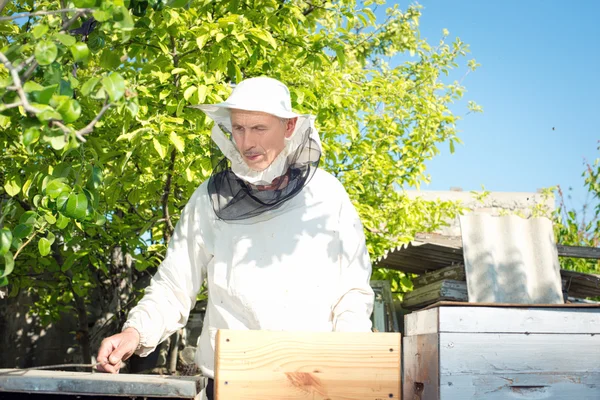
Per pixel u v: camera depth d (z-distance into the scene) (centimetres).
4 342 869
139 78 436
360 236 256
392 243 677
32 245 582
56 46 165
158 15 393
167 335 250
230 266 243
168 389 161
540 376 206
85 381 158
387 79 766
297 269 239
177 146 380
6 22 398
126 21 164
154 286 254
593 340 208
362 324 235
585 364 207
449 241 621
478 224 596
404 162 758
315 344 176
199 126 412
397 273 772
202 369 246
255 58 445
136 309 244
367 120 736
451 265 652
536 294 584
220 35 395
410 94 739
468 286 579
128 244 557
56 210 245
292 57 540
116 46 413
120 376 176
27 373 170
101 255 655
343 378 176
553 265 596
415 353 226
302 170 246
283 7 474
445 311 204
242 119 237
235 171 243
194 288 258
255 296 237
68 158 401
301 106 482
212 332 246
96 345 723
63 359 881
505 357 205
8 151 454
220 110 249
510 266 589
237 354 174
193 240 256
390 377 177
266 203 239
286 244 241
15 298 878
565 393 205
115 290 730
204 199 256
